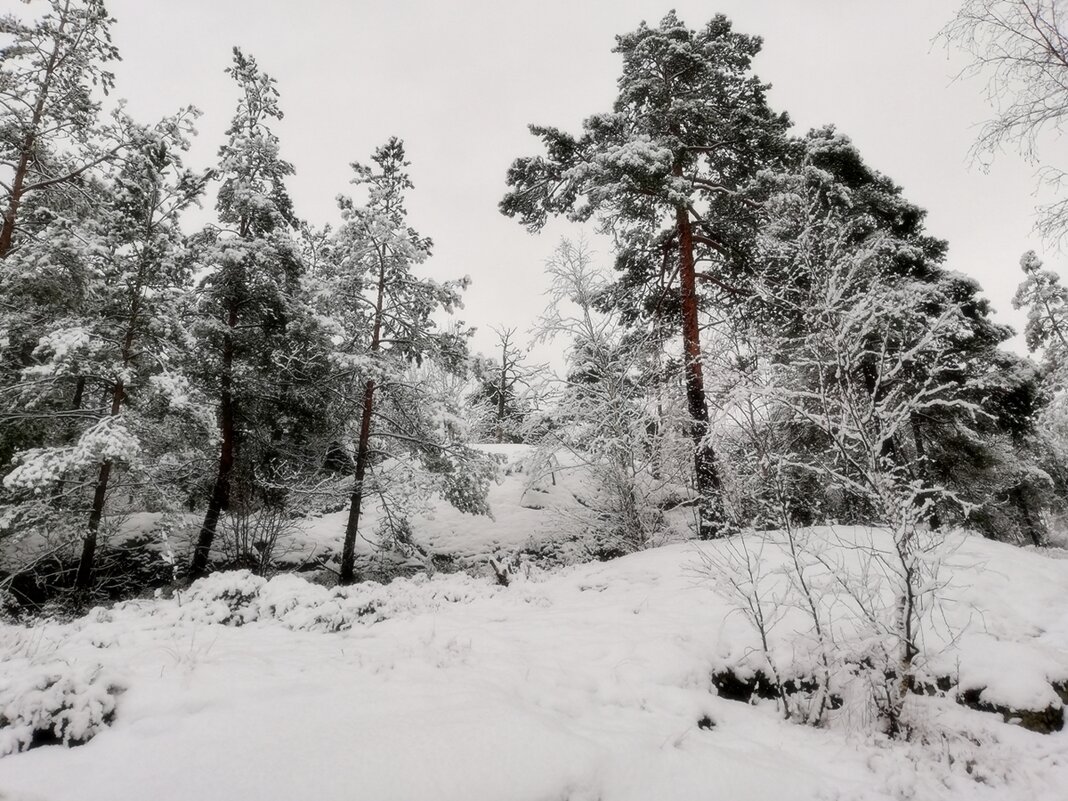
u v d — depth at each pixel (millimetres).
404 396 14102
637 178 11664
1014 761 4281
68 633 6055
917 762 4207
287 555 14320
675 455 12656
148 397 11500
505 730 3551
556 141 13203
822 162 13547
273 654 5270
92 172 13039
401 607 7688
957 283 14328
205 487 13578
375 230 12609
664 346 13039
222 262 12500
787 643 5660
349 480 13594
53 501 10531
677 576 8211
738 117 12508
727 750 4145
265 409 13906
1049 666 5254
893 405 9789
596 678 5039
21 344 10992
